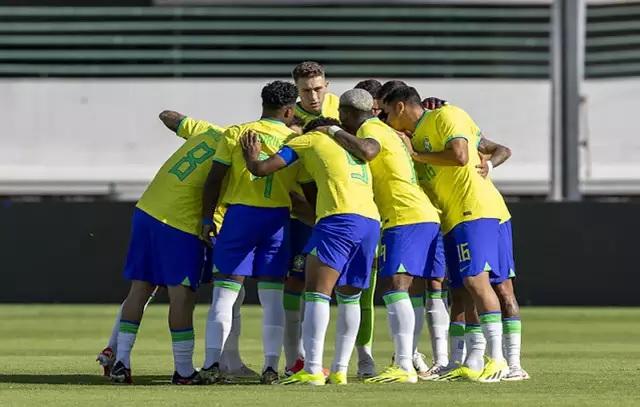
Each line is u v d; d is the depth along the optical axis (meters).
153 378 35.19
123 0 124.56
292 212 34.28
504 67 124.50
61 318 66.38
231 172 33.09
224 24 124.94
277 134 33.22
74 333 56.41
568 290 76.81
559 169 85.06
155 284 34.09
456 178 33.94
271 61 125.25
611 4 122.50
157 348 48.03
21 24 124.38
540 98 123.00
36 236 77.19
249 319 66.38
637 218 76.69
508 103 122.94
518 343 35.09
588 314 71.62
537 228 76.75
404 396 29.20
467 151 33.47
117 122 122.69
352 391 30.44
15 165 121.69
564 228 76.81
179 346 33.03
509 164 122.00
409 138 34.84
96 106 122.88
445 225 34.41
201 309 75.12
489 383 33.06
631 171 119.94
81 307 75.62
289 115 33.66
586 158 120.50
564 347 49.47
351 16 125.06
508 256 35.22
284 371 36.69
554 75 85.50
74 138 122.56
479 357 34.16
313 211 34.03
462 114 34.12
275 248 33.09
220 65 124.94
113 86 123.00
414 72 124.94
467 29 124.81
